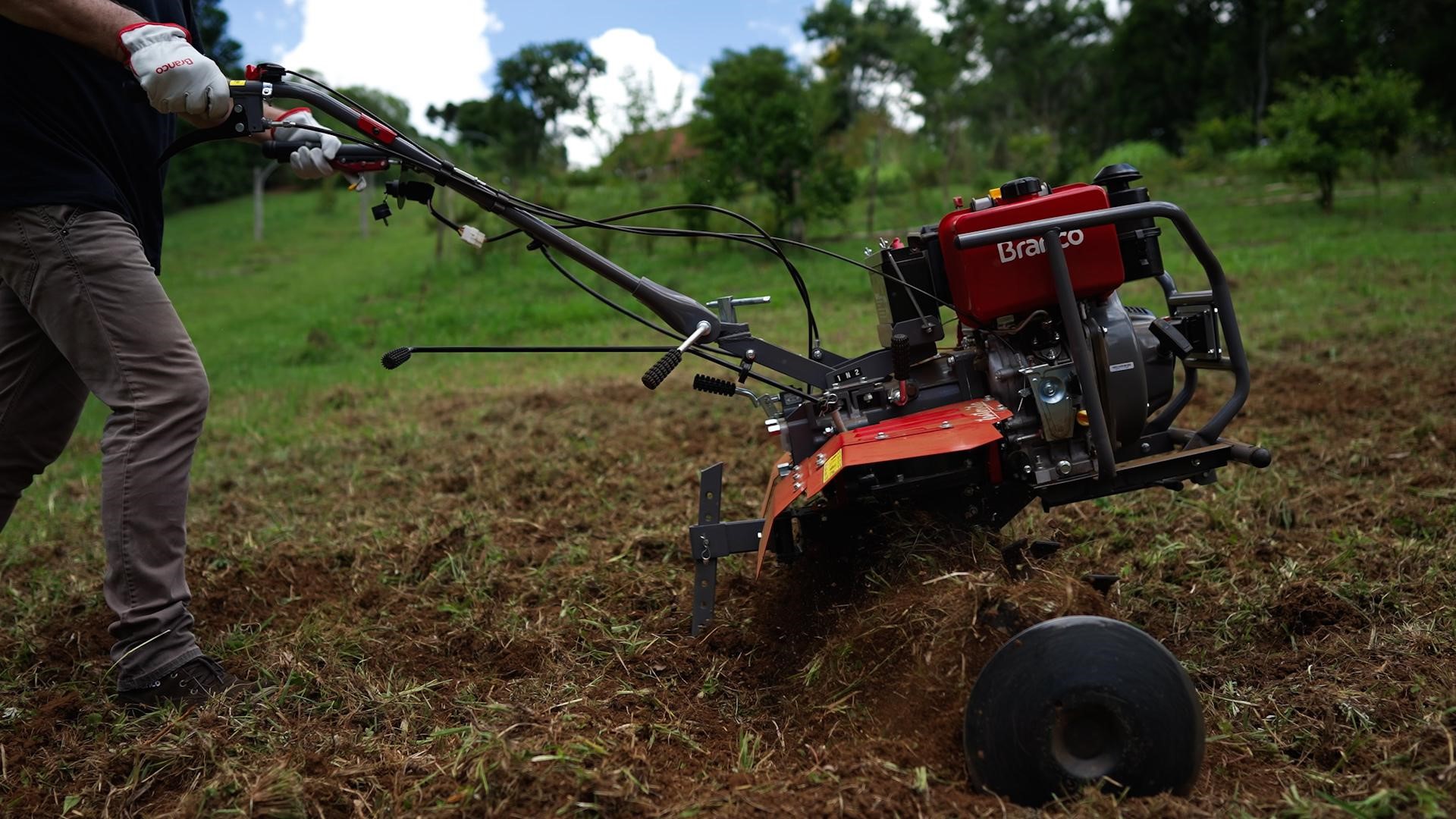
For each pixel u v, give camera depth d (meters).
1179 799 2.16
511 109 57.38
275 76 2.92
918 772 2.26
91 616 3.59
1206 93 52.56
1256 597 3.33
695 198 19.22
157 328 2.86
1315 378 6.48
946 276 2.92
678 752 2.60
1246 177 27.75
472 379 9.46
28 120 2.73
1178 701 2.13
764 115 19.23
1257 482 4.46
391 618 3.59
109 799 2.44
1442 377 6.13
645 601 3.63
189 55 2.71
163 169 3.12
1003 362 2.88
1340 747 2.47
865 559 3.02
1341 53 43.94
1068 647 2.14
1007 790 2.18
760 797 2.24
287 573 4.03
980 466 2.85
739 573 3.74
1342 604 3.19
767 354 3.04
